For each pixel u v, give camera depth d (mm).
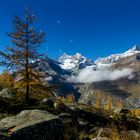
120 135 10406
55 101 30609
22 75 29016
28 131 11805
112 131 10914
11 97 28297
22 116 13344
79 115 27094
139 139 10312
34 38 29109
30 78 28906
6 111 23391
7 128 11750
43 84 29594
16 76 29297
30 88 29672
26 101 27938
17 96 29359
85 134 16531
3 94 28844
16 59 28453
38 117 13188
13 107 24250
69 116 24594
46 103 28469
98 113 29500
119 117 27562
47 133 12391
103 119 27344
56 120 13211
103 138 11672
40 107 26125
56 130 12898
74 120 22578
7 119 13078
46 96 30688
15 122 12539
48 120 12805
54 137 12734
